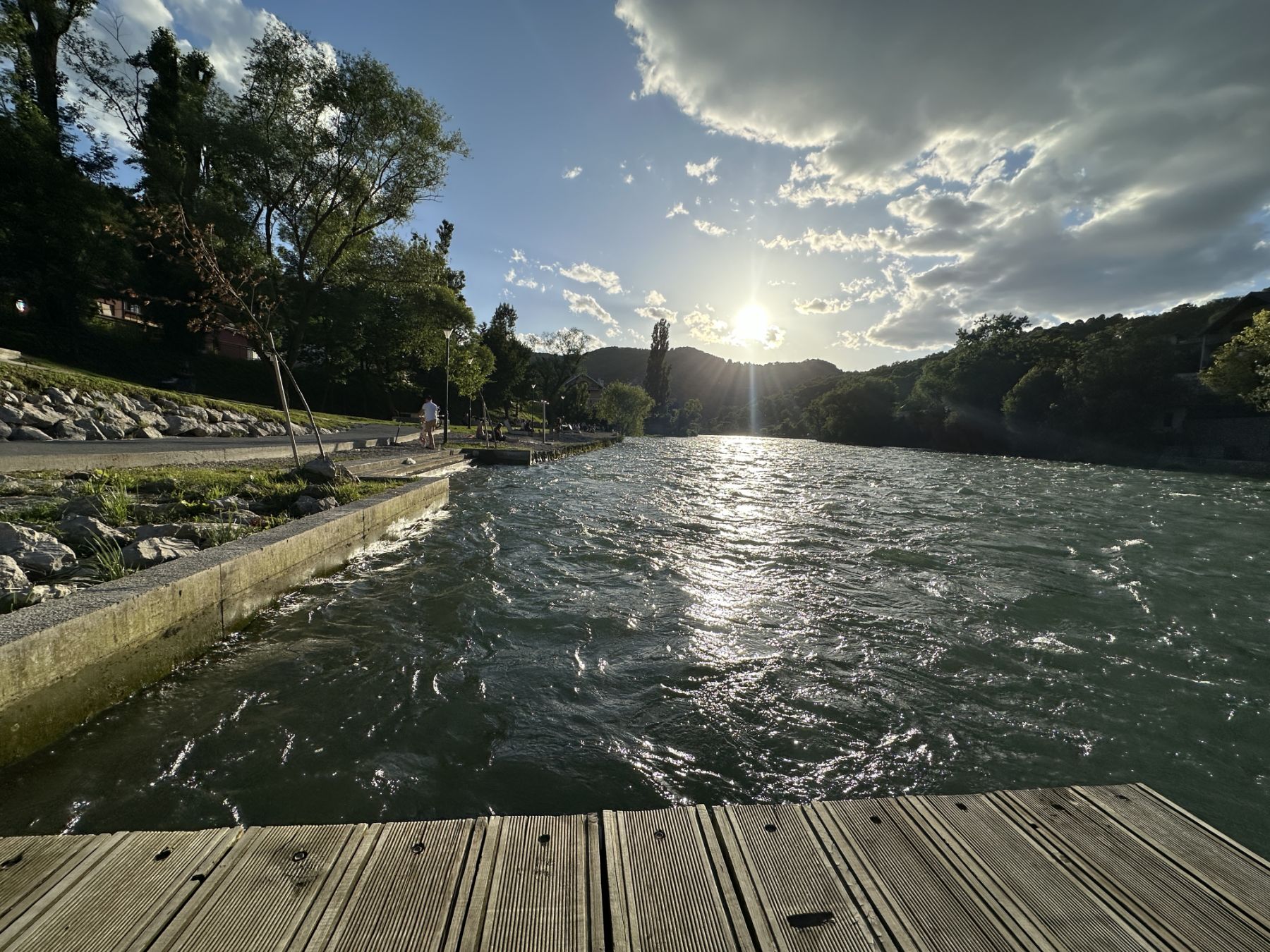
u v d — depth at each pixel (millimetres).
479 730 3367
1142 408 36906
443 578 6320
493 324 58562
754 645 4781
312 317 32000
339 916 1444
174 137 27578
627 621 5242
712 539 9031
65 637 3084
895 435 67812
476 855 1679
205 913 1449
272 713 3463
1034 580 6848
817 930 1416
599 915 1466
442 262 30391
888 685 4098
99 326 28766
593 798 2775
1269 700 3969
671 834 1778
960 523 11086
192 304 9320
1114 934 1428
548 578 6535
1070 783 3016
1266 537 9852
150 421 14164
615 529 9742
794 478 21266
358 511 6957
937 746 3344
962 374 52656
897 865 1665
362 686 3834
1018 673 4328
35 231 21750
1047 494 16453
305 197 26469
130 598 3537
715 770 3049
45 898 1491
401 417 38375
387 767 2975
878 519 11445
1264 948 1384
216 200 25609
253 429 17438
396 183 27094
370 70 24641
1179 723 3658
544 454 22984
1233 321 38406
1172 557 8148
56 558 4250
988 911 1495
